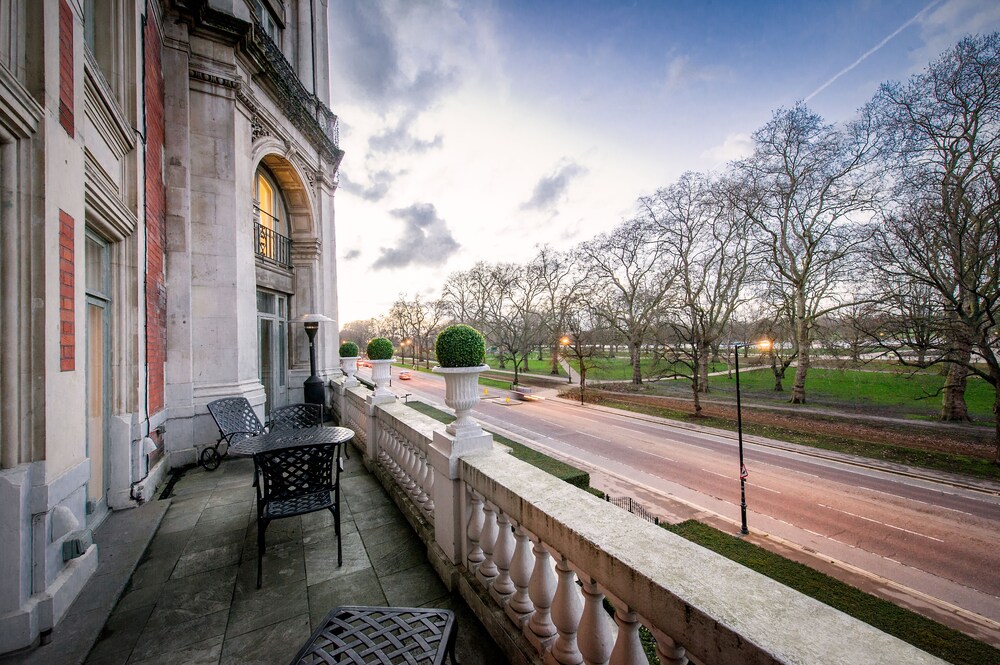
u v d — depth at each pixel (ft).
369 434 16.06
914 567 28.27
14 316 6.93
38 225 7.25
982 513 36.04
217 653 6.57
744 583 3.52
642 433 64.80
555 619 5.19
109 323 12.96
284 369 32.48
